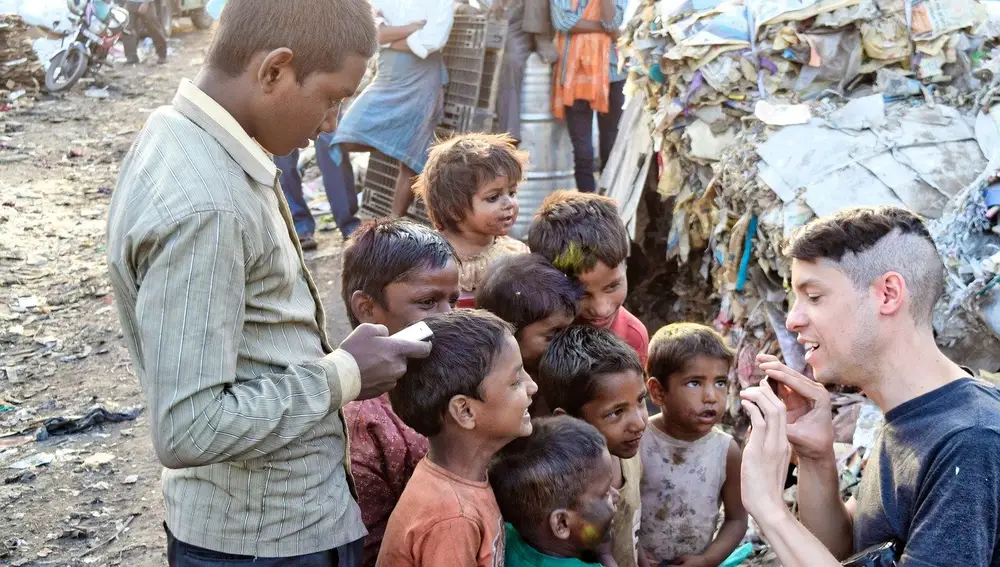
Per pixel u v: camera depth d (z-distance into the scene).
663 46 4.33
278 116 1.61
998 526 1.56
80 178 8.17
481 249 2.94
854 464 3.05
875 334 1.72
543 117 5.90
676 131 4.24
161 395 1.43
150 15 12.62
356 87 1.66
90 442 4.18
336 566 1.73
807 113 3.83
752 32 4.01
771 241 3.59
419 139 5.68
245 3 1.55
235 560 1.63
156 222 1.45
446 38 5.47
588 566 1.92
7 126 9.52
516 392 1.81
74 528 3.52
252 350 1.58
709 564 2.51
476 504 1.80
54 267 6.24
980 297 2.96
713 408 2.42
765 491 1.82
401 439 2.10
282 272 1.63
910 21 3.86
